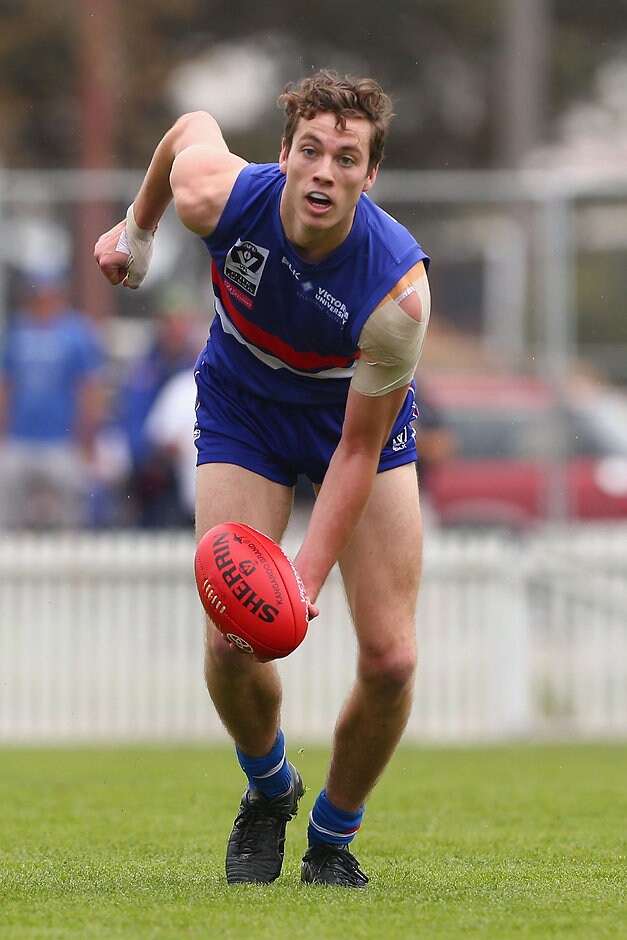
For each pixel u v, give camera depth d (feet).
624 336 130.62
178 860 53.93
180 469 123.95
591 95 322.34
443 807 71.10
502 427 135.44
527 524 136.36
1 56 261.65
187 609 110.52
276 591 42.22
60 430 126.41
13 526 125.59
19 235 127.03
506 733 111.04
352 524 44.45
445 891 47.01
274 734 47.57
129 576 110.52
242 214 43.57
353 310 42.98
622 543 112.68
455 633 111.34
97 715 110.63
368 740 46.88
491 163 305.94
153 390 124.98
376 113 41.19
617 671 112.27
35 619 110.63
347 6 303.07
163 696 110.63
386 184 129.90
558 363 129.08
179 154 45.80
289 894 45.73
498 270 129.70
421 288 43.11
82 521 125.80
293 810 49.39
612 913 43.14
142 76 271.08
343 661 109.70
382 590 45.83
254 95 302.25
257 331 45.44
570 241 127.75
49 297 126.93
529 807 71.15
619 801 73.46
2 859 53.83
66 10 262.47
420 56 307.58
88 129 255.91
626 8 320.91
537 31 266.57
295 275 43.29
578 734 111.96
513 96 260.21
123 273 50.98
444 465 136.67
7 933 39.40
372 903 44.21
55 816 67.15
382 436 44.42
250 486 47.09
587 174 272.92
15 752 99.19
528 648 112.06
